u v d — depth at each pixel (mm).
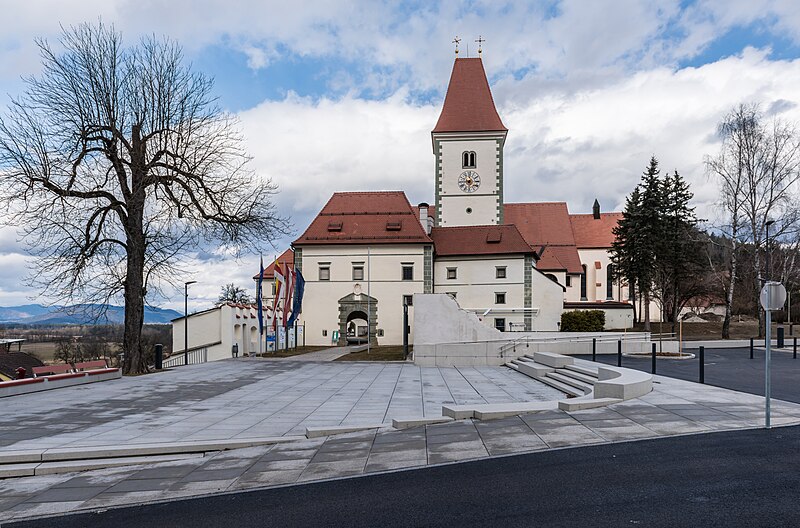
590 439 10188
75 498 8305
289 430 12539
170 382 22344
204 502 7809
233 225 28422
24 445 11086
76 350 54344
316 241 50500
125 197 26547
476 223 61156
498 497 7281
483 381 22062
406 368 27859
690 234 52438
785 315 59250
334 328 49844
